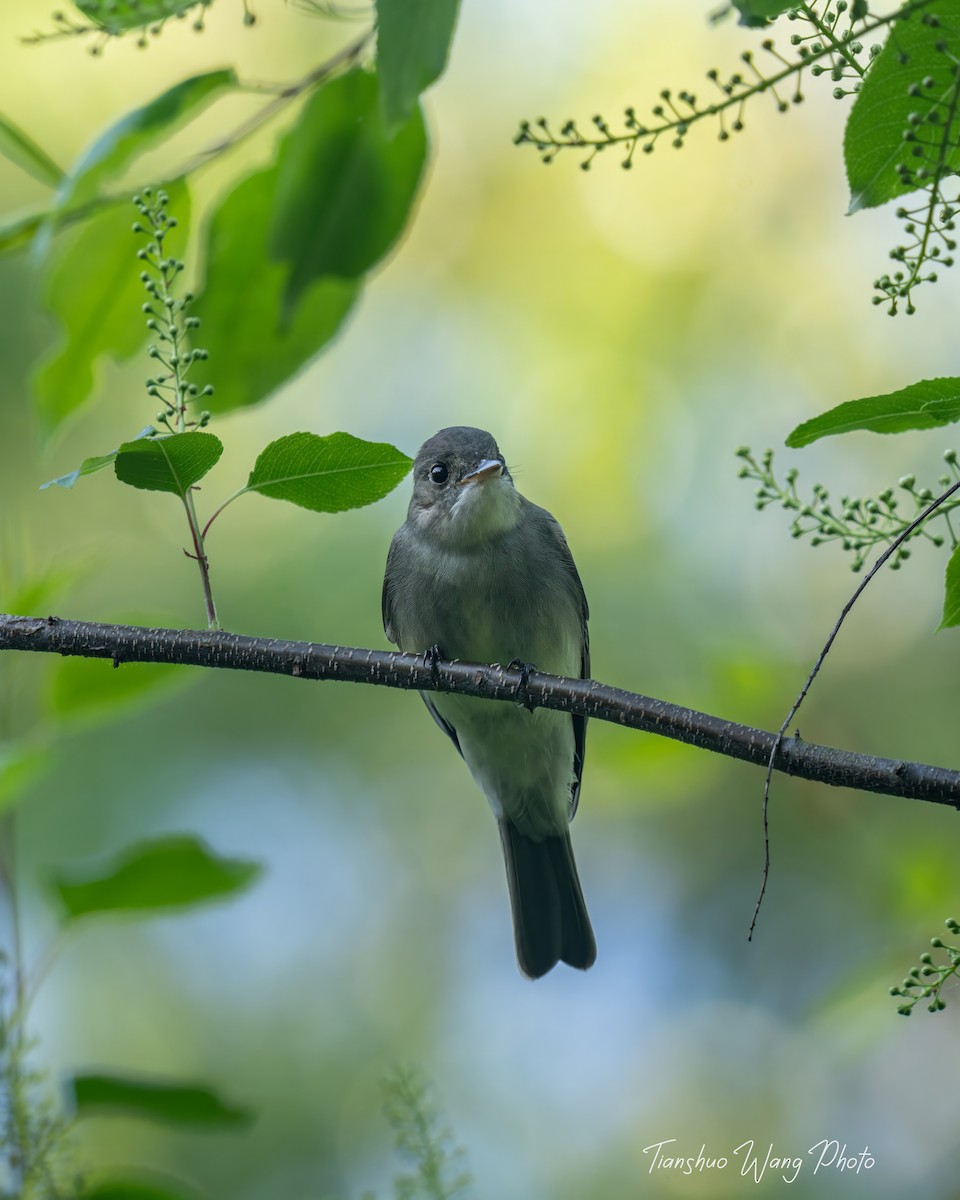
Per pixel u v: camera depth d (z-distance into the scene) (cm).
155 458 510
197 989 1199
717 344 1362
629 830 1190
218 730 1252
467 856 1258
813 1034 988
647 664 1206
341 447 529
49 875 614
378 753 1279
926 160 441
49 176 641
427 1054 1179
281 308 643
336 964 1219
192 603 1276
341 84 632
